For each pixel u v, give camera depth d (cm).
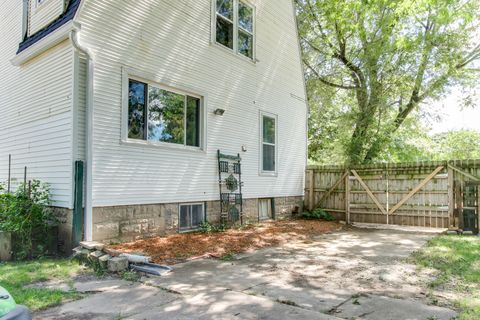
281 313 343
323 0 1436
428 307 357
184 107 795
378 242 756
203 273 495
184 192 783
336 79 1794
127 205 660
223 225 870
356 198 1096
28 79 725
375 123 1441
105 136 624
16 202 587
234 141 936
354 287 430
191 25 810
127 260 502
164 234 734
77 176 589
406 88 1423
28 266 505
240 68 963
